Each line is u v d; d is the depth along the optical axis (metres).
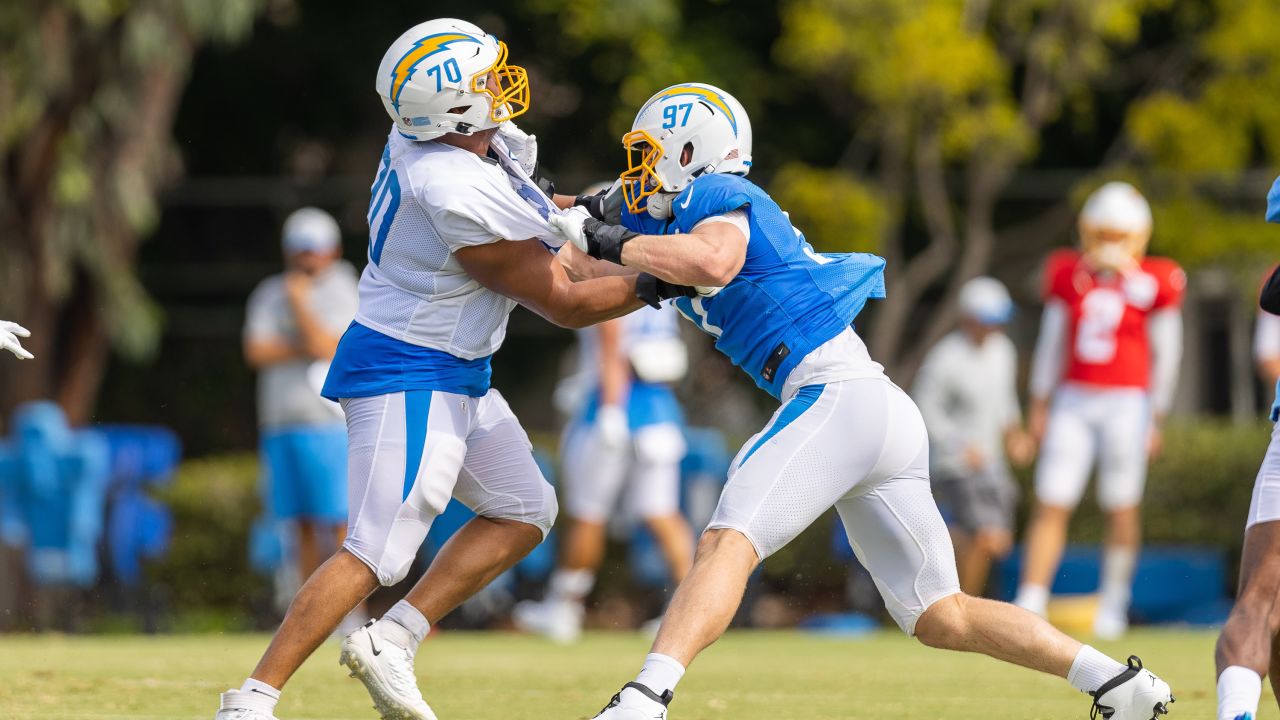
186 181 74.44
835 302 18.86
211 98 74.94
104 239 61.31
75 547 45.47
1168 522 53.62
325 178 77.50
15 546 50.72
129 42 57.16
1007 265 74.81
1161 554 52.50
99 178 60.47
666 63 63.91
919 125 63.62
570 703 24.23
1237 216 64.69
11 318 60.16
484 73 18.84
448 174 18.64
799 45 60.34
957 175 70.81
